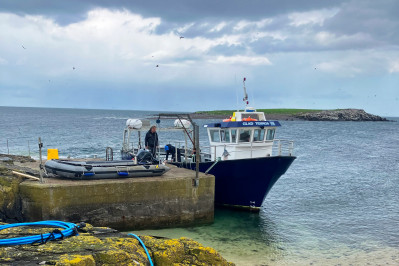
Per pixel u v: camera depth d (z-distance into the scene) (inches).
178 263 273.7
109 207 457.1
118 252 235.9
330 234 517.7
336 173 1043.3
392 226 557.3
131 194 468.4
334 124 4471.0
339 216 609.9
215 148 626.5
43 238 259.1
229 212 625.3
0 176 435.5
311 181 918.4
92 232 296.0
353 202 708.0
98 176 479.2
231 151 636.7
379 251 452.8
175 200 497.7
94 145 1691.7
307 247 464.4
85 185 442.3
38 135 2210.9
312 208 661.9
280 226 551.5
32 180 458.0
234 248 452.8
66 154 1362.0
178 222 502.9
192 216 511.8
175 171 570.3
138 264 241.3
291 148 633.6
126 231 469.1
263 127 633.6
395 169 1130.0
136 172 498.6
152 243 284.8
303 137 2437.3
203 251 283.0
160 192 486.6
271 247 460.8
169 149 698.2
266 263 409.1
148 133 621.3
